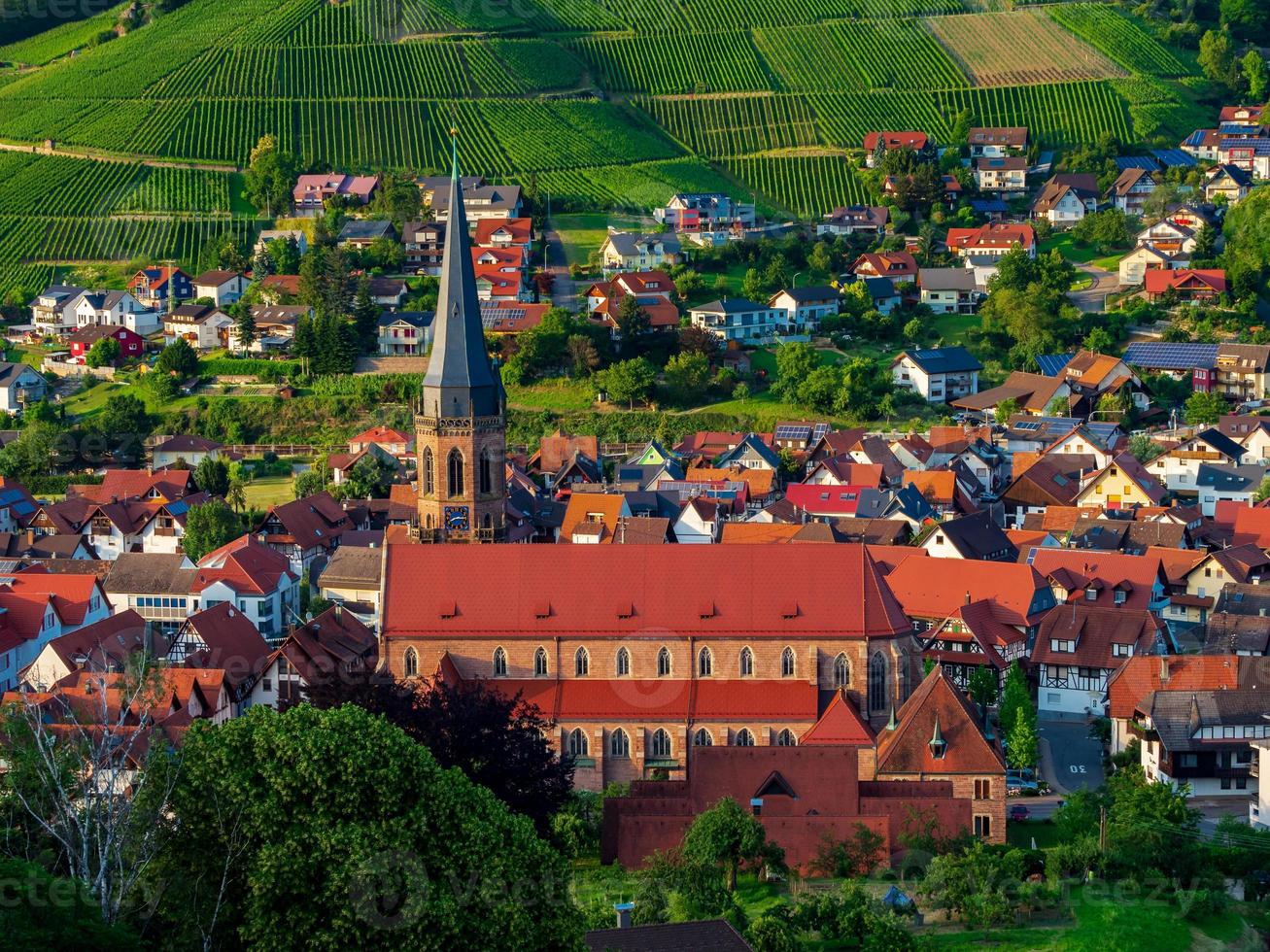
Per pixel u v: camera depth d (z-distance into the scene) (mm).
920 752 172125
